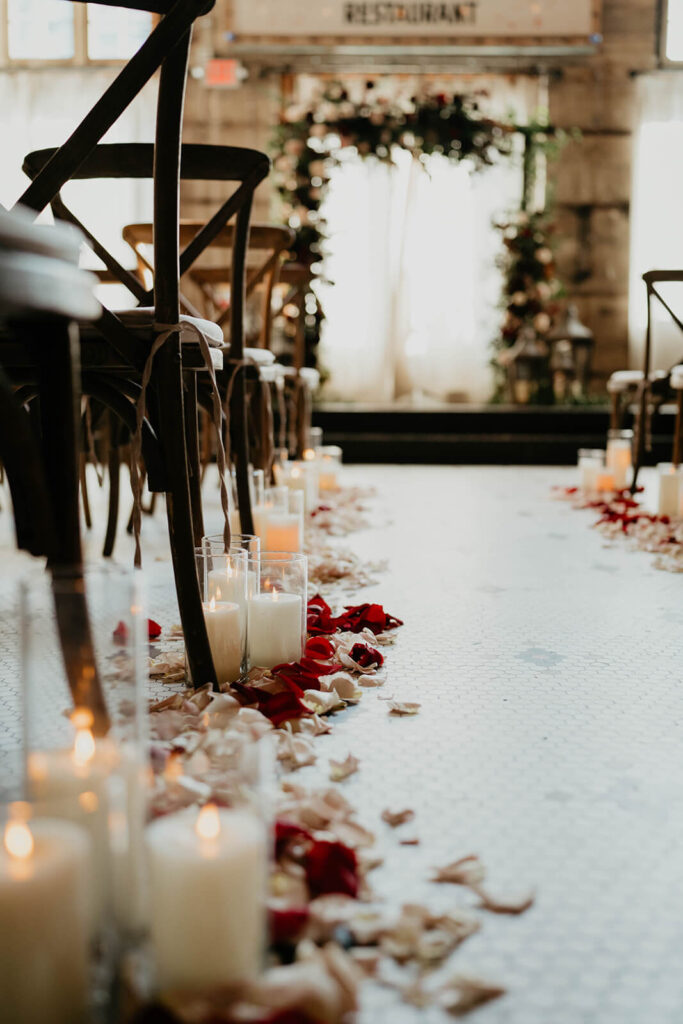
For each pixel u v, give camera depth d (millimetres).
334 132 5754
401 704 1209
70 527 828
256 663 1321
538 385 5789
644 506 3236
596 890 778
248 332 5520
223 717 1042
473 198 6027
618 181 6148
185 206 6082
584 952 691
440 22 6031
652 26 6074
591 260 6188
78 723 684
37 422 1485
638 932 719
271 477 2469
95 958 598
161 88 1114
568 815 916
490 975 660
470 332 6117
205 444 3180
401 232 6059
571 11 6008
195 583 1207
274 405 4617
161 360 1184
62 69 5949
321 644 1376
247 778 627
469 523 2926
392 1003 629
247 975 584
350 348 6141
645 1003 635
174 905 575
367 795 947
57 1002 543
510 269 5852
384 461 5184
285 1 6027
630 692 1301
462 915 716
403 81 6152
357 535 2674
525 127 5910
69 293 618
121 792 608
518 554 2398
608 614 1769
